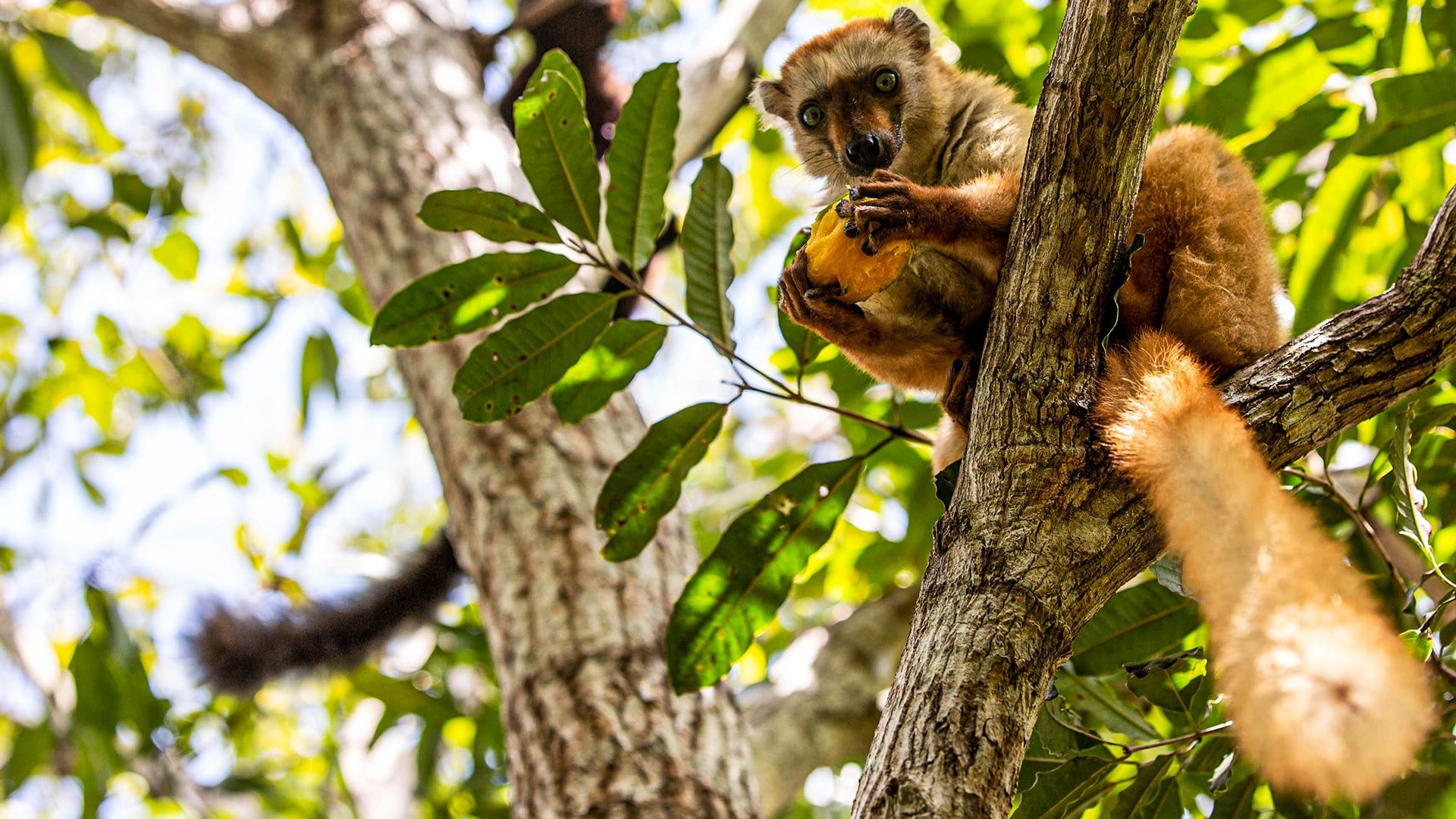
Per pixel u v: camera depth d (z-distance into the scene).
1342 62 5.25
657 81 3.77
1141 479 2.71
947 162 5.04
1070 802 3.49
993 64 6.28
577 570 5.00
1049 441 2.77
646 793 4.44
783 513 3.89
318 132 6.82
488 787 7.20
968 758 2.33
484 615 5.26
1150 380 2.97
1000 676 2.45
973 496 2.76
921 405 6.20
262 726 9.45
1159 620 3.91
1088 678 3.91
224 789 7.73
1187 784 4.00
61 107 11.03
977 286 4.31
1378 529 4.49
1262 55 5.27
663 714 4.68
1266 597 2.37
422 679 7.55
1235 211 3.96
